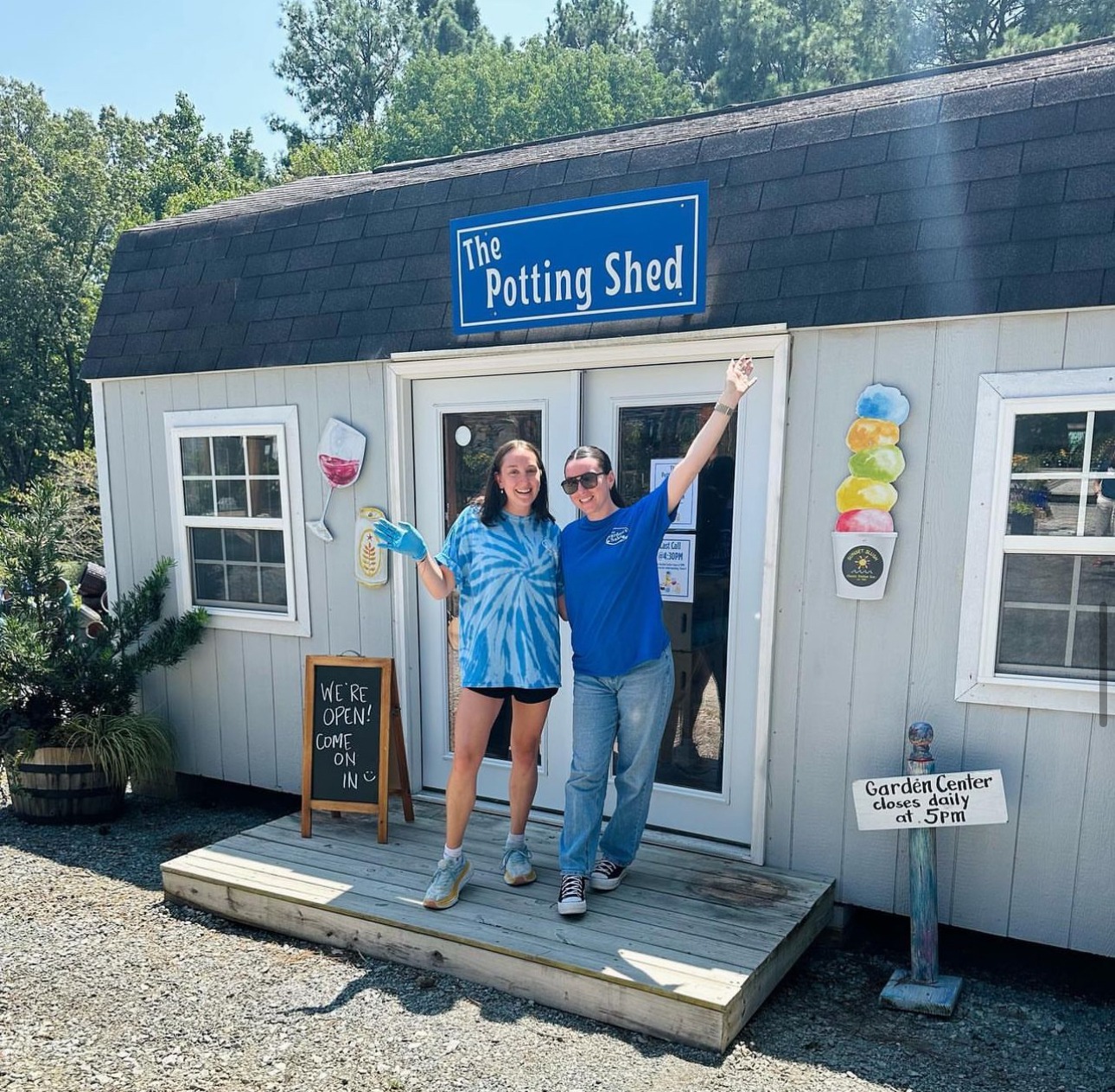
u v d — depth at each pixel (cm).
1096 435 312
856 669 357
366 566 469
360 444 463
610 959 308
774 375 360
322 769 427
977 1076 279
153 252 552
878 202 348
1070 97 324
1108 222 304
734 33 3694
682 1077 275
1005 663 333
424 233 456
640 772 338
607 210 379
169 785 563
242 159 5078
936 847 346
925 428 338
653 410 405
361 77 5122
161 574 531
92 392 559
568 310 396
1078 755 320
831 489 357
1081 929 325
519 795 359
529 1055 287
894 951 363
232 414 506
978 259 322
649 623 324
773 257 363
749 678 388
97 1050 296
